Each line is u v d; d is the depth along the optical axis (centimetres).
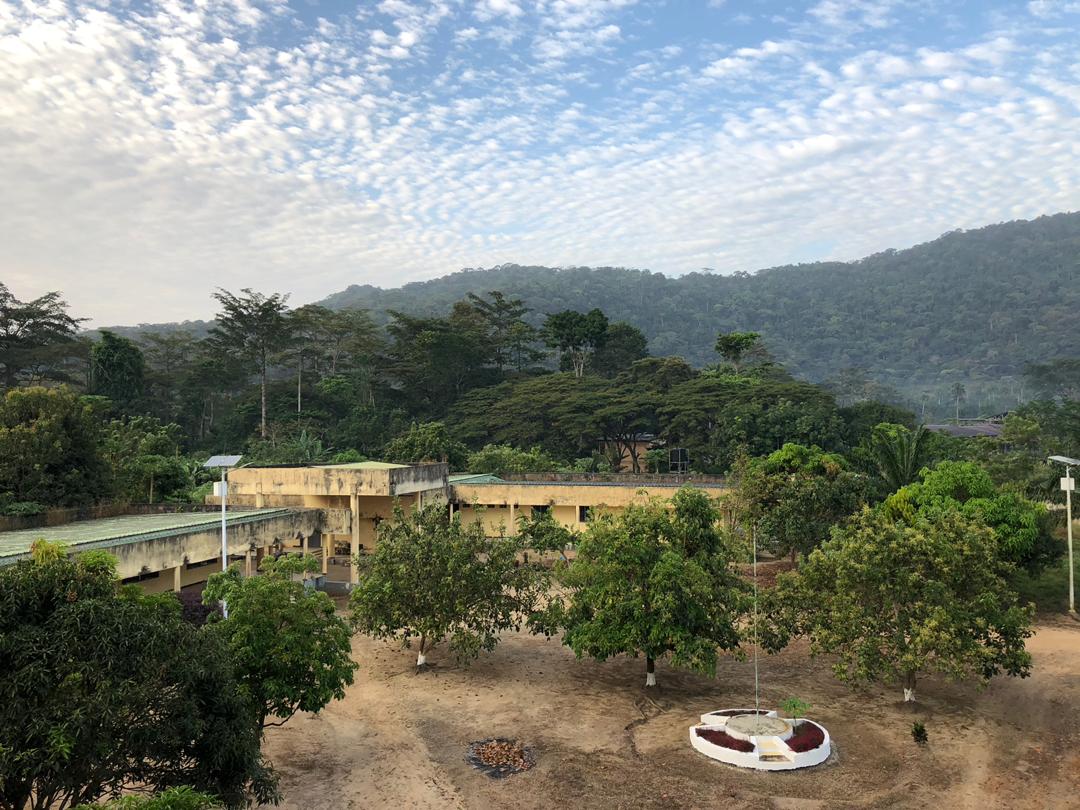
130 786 1551
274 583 1748
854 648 2081
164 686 1195
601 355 11031
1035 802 1658
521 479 5109
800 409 6562
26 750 1017
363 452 8200
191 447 8394
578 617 2320
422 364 9619
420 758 1862
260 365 9694
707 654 2058
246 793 1426
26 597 1113
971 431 10294
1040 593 3400
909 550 2106
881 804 1636
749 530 3638
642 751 1897
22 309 8294
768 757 1812
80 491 3466
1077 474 4028
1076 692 2312
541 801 1645
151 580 3002
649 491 4253
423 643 2536
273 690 1622
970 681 2397
